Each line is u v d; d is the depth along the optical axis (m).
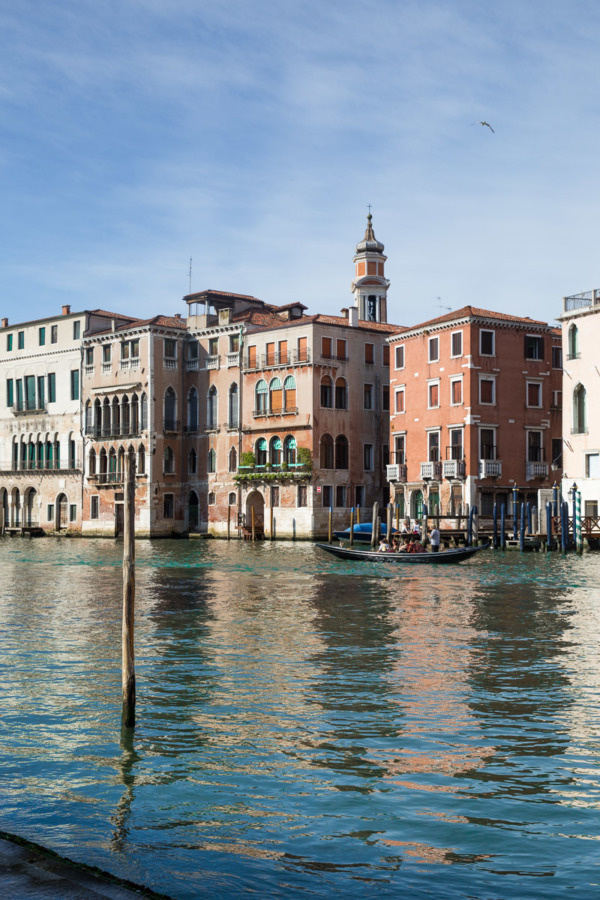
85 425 71.19
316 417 59.59
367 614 22.62
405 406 58.94
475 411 53.72
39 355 75.12
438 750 10.67
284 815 8.64
